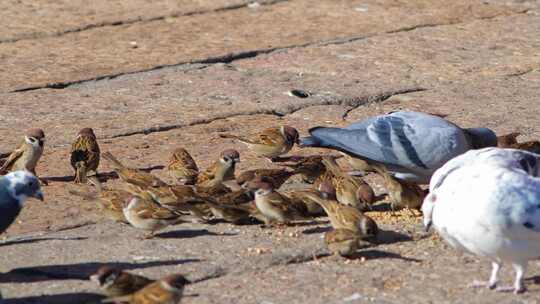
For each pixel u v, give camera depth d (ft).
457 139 46.19
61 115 59.00
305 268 39.93
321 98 62.03
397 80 65.26
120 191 45.11
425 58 69.77
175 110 59.88
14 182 40.52
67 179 50.01
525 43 73.51
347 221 41.88
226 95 62.59
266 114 59.62
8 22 77.77
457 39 74.38
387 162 46.39
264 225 44.45
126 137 55.67
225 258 40.63
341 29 76.79
